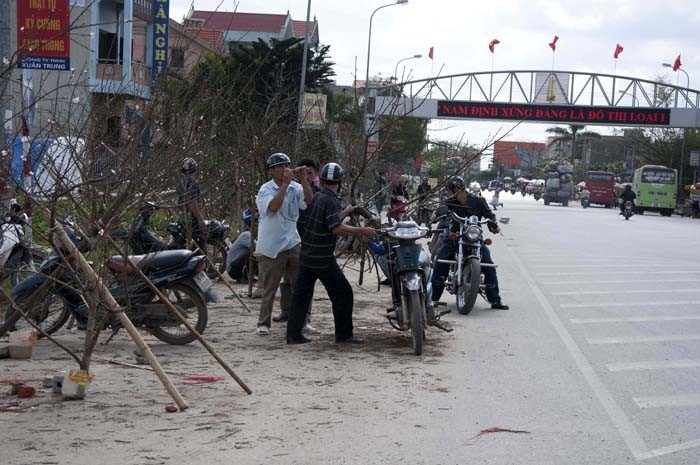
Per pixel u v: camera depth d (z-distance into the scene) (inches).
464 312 485.4
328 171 381.4
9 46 402.6
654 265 805.2
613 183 3206.2
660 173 2723.9
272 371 329.7
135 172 294.4
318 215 379.2
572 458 229.5
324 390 300.0
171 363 341.4
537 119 2618.1
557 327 445.1
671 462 227.6
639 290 610.5
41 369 325.1
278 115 622.8
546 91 2669.8
